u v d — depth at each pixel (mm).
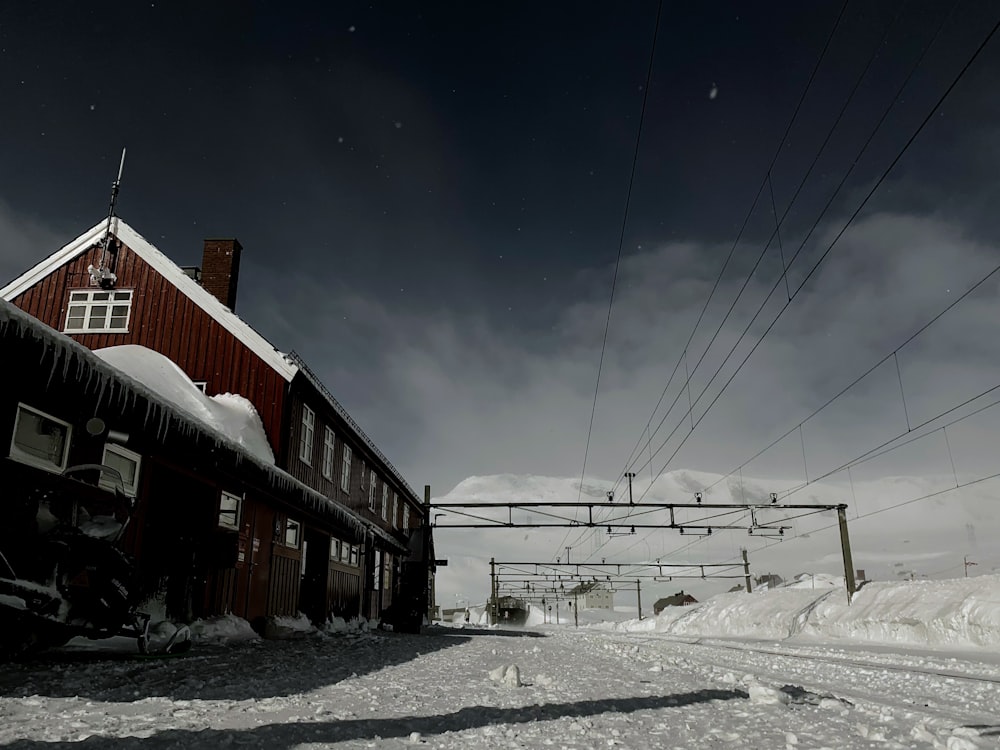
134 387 9828
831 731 4895
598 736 4508
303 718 4805
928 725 5371
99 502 9188
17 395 8492
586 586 80562
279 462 18281
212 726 4375
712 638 29406
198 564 13102
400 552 33969
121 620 8125
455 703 5930
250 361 19266
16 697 5152
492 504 30156
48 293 20281
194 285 19953
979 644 18078
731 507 28172
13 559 7277
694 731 4828
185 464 12688
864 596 25750
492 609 60469
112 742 3746
